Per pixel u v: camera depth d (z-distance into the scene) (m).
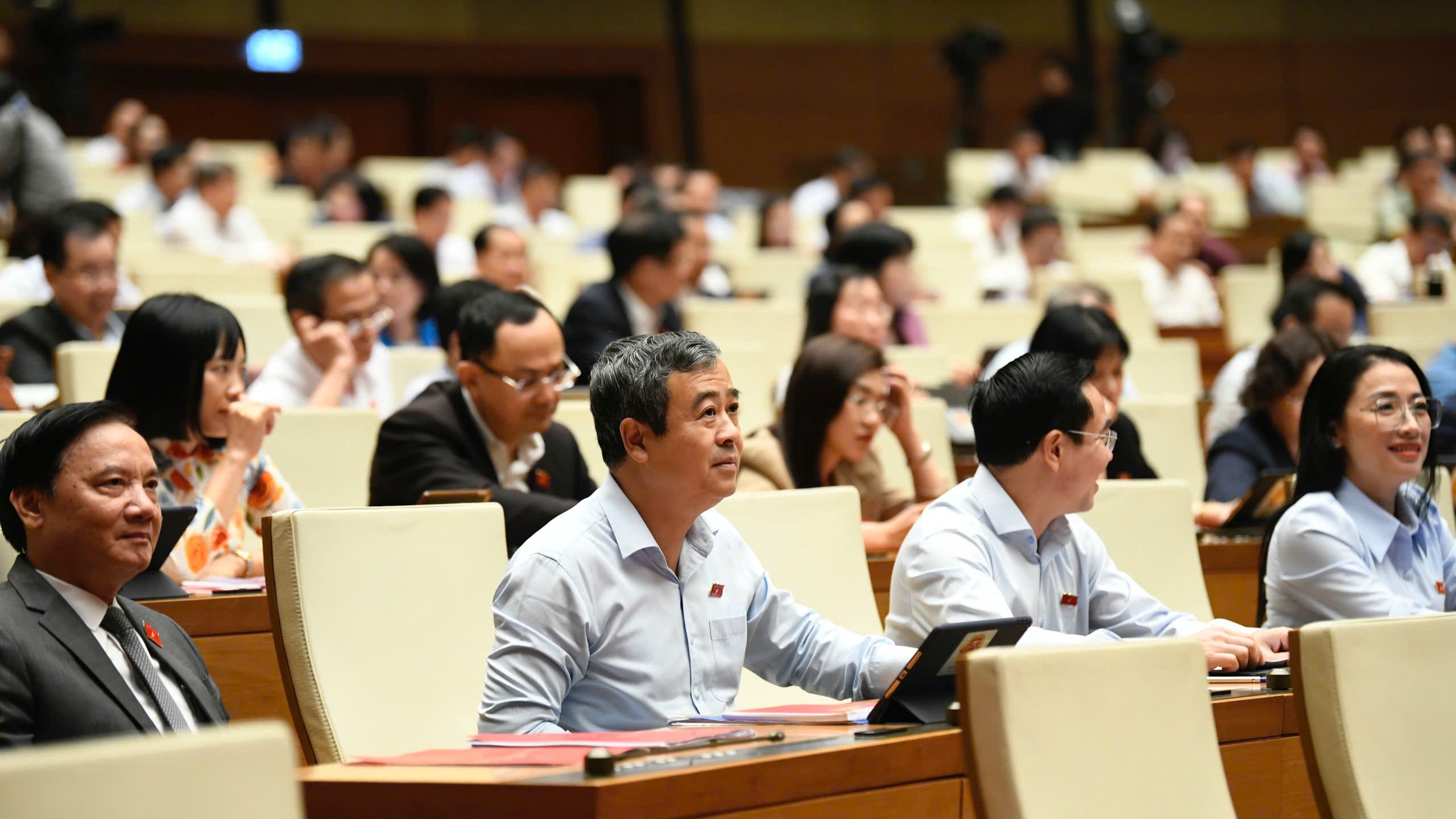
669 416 5.38
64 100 25.25
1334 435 7.13
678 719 5.45
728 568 5.75
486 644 6.05
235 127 31.36
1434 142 30.67
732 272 18.70
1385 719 4.54
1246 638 6.07
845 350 8.20
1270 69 37.25
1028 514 6.31
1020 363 6.28
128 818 2.92
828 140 35.19
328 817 4.29
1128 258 21.00
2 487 5.27
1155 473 9.61
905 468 10.12
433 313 10.13
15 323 10.54
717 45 34.66
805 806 4.36
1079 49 35.66
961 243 22.09
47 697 5.00
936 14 36.00
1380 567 7.07
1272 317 12.62
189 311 7.41
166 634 5.56
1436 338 14.84
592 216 25.08
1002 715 3.89
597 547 5.45
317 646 5.65
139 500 5.30
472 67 32.69
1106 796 3.99
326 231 18.47
